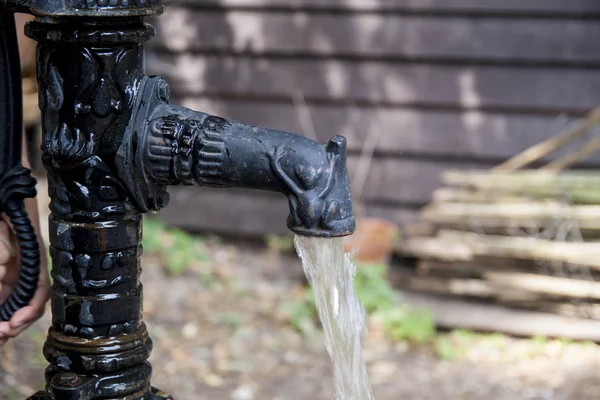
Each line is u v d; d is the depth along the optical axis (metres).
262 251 6.12
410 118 5.72
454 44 5.55
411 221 5.84
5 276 1.73
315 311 5.20
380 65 5.71
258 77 5.91
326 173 1.42
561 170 5.51
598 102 5.42
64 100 1.51
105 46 1.49
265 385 4.38
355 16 5.68
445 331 5.06
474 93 5.58
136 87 1.52
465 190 5.43
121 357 1.59
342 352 1.63
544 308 5.04
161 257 5.83
